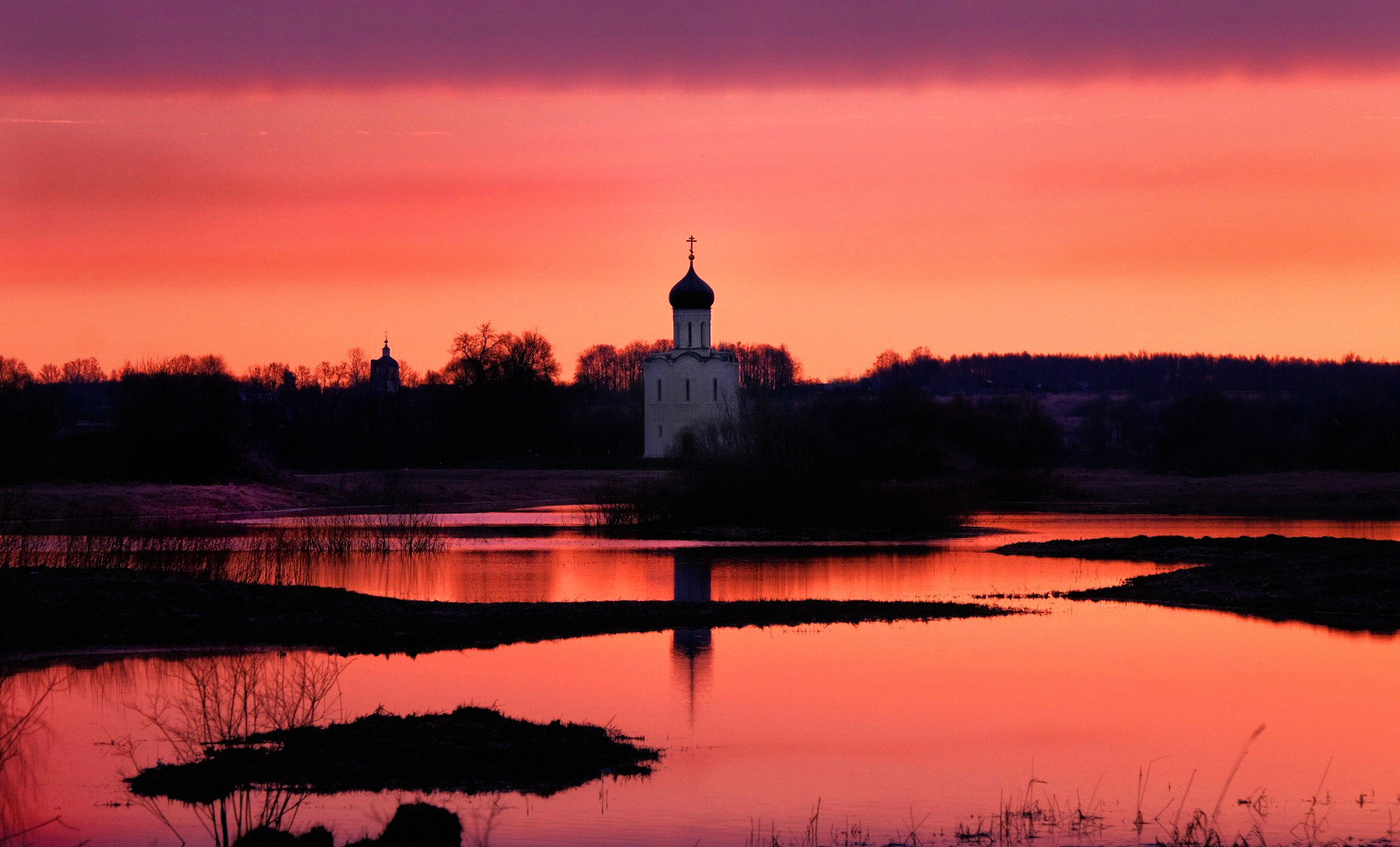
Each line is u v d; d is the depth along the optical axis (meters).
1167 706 105.62
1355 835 75.00
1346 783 85.19
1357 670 120.19
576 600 167.00
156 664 118.62
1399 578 166.50
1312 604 159.75
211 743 89.19
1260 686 113.06
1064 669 120.19
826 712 102.81
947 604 159.25
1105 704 106.31
